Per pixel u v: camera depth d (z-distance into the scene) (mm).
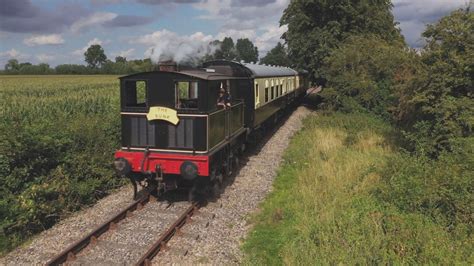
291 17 31141
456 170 8211
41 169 9812
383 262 5910
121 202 9797
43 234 8148
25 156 9523
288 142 17469
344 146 14953
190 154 9398
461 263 5758
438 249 6164
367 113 21266
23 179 9258
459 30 11453
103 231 7941
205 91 9211
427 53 12211
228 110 11281
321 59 29109
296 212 8633
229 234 8047
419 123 11992
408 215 7312
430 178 8172
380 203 8141
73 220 8812
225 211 9227
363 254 6137
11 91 38125
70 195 9508
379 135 16578
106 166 11250
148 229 8102
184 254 7094
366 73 22141
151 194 10250
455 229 6891
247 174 12305
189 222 8484
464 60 11219
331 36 28547
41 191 8836
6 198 8625
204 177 9492
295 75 29062
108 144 11961
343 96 22531
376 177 9797
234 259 7023
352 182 9883
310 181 10648
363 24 29297
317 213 8258
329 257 6188
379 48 22547
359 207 8008
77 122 12211
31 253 7262
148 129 9602
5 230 8016
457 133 10727
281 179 11812
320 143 15344
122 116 9742
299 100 35438
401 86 13289
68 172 10195
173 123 9359
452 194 7473
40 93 35656
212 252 7230
